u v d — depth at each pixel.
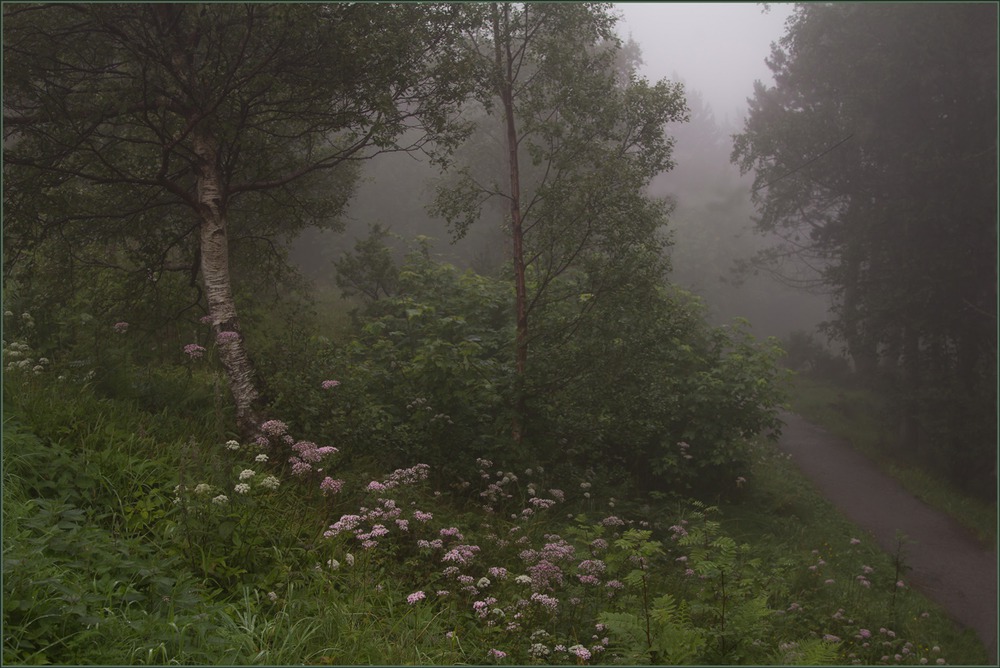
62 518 5.07
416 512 6.46
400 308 12.01
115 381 7.91
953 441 17.69
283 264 11.78
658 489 12.05
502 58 10.58
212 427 7.61
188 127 8.12
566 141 10.39
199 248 9.70
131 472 5.91
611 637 5.42
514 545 7.21
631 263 9.92
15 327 8.62
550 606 5.44
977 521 14.65
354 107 9.17
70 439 6.25
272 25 8.20
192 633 4.30
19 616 3.94
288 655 4.32
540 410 10.07
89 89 8.19
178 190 8.45
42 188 8.51
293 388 8.34
